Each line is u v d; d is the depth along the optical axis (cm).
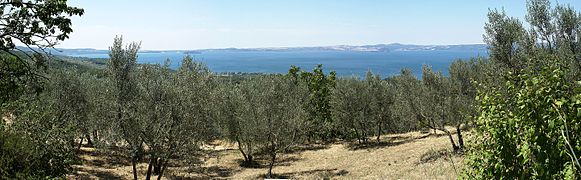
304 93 4422
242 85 3716
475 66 3091
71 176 2394
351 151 3947
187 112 2114
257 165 3444
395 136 4678
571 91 484
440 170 2238
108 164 2981
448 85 2948
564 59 1484
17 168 1067
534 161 481
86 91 2975
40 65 1199
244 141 3434
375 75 4556
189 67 2452
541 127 459
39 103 2339
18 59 1195
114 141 2056
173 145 2106
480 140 562
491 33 1834
